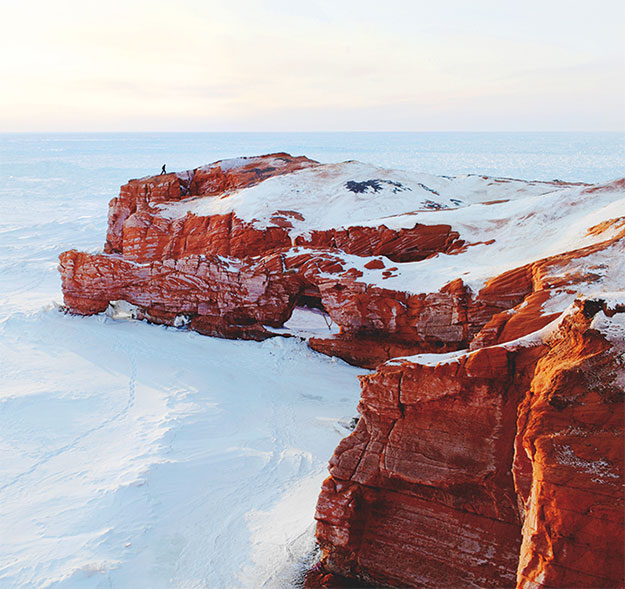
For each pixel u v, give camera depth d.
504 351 9.80
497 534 9.59
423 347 21.77
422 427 10.39
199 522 13.80
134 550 12.79
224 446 17.50
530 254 20.78
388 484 10.62
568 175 111.25
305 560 11.86
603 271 15.01
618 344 7.77
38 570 11.98
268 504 14.44
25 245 56.72
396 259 26.25
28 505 14.40
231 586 11.52
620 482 6.57
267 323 27.75
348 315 23.55
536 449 7.29
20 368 24.11
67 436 18.31
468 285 19.97
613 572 6.25
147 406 20.53
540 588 6.54
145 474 15.45
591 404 7.38
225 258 28.89
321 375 23.17
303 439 17.95
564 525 6.61
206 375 23.42
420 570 10.09
